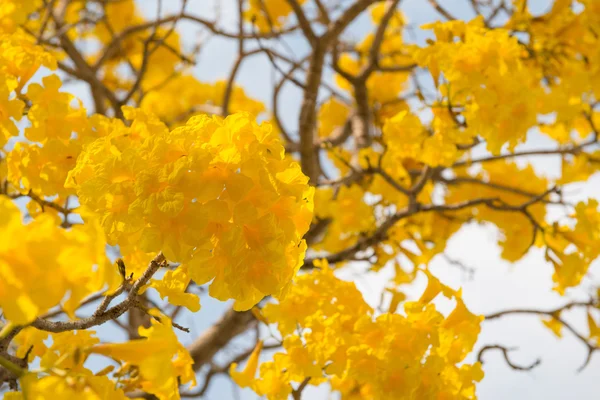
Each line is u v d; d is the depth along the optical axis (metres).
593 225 3.87
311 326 2.77
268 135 1.74
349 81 6.07
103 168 1.75
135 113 2.64
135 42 7.08
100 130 2.74
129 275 2.03
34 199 2.79
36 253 1.26
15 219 1.24
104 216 1.70
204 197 1.61
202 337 5.24
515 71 3.37
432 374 2.53
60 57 5.80
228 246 1.63
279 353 2.86
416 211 4.30
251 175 1.67
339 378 2.70
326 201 4.81
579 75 4.56
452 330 2.67
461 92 3.24
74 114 2.72
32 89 2.66
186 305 1.92
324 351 2.69
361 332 2.63
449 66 3.28
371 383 2.53
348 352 2.58
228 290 1.68
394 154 4.14
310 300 2.90
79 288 1.31
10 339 1.75
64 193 2.62
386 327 2.56
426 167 4.01
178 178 1.61
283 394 2.92
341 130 6.73
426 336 2.55
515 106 3.29
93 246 1.30
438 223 5.23
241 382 2.97
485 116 3.24
